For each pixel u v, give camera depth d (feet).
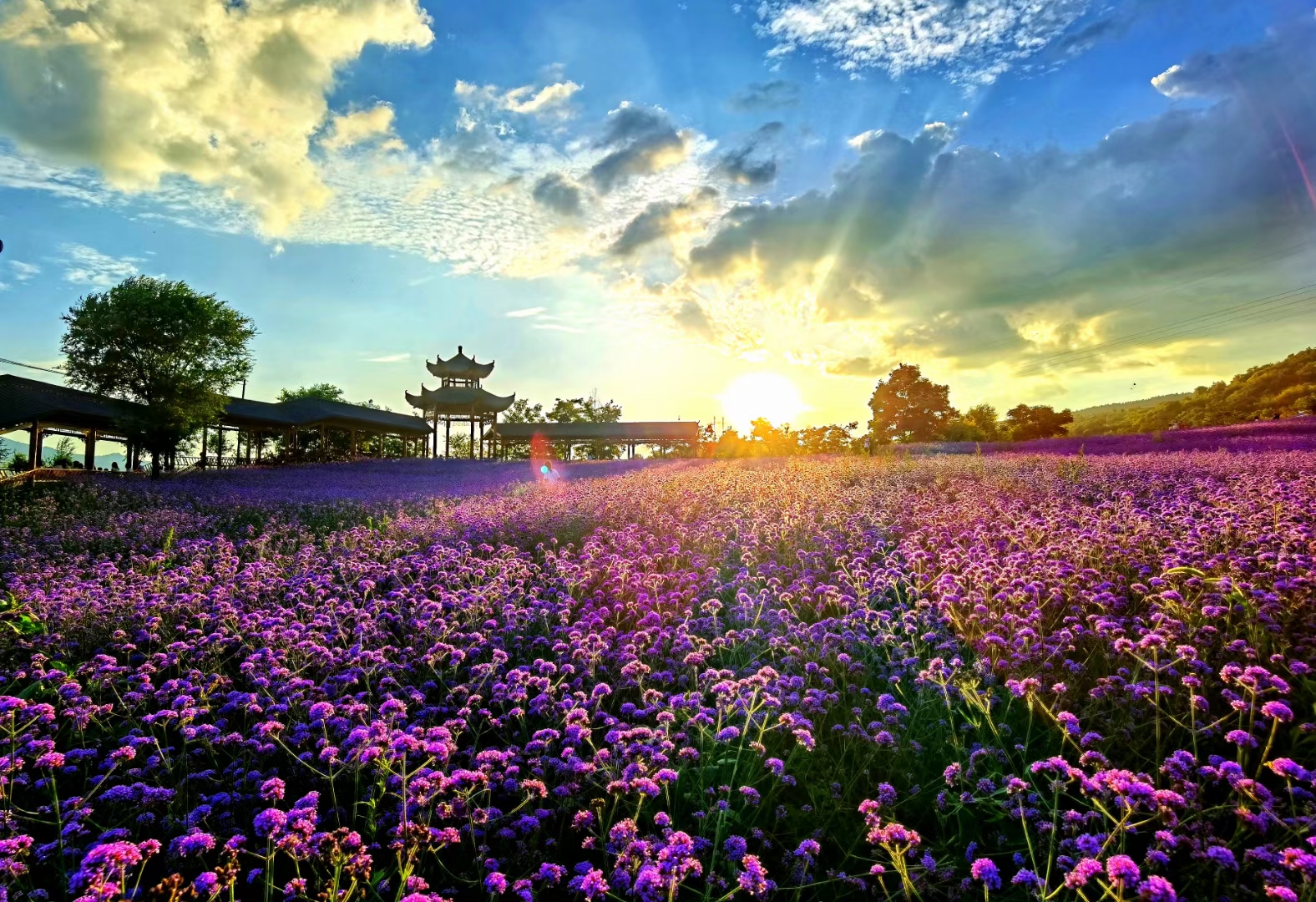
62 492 63.10
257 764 13.53
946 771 10.78
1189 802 9.71
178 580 25.30
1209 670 12.58
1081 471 43.78
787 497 38.52
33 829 11.42
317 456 167.02
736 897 9.83
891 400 207.00
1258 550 18.98
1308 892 7.88
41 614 21.02
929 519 29.27
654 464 114.32
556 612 20.99
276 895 10.41
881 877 9.14
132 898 8.98
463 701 15.85
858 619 17.88
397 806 11.39
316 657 17.65
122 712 15.80
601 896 9.57
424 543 34.91
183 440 115.85
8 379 110.42
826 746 12.94
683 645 17.04
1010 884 9.61
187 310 102.12
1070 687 13.56
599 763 12.00
